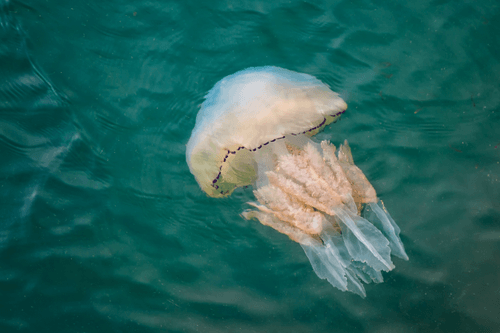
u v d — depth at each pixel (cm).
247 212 440
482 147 454
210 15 541
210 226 448
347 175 417
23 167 470
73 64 518
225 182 445
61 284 425
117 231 447
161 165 473
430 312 394
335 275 390
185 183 465
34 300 419
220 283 423
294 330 399
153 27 539
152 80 513
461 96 479
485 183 439
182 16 543
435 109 474
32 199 457
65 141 484
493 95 477
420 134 464
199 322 409
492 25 513
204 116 427
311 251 406
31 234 443
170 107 499
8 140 481
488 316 389
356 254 392
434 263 412
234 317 408
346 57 511
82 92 505
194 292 420
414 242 421
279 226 418
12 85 503
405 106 477
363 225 396
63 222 449
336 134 469
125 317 413
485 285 400
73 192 462
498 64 492
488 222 423
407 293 402
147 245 441
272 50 521
